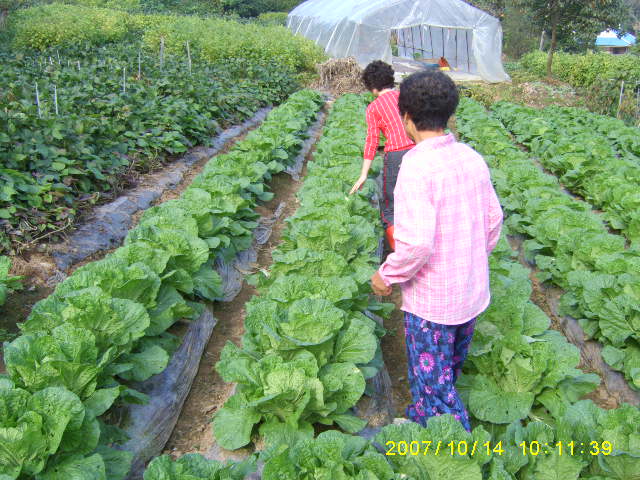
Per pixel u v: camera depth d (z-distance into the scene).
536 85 22.39
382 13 22.47
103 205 6.84
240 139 11.65
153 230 4.89
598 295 4.80
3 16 20.48
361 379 3.46
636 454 2.74
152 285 4.09
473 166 2.83
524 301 4.61
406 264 2.67
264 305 3.76
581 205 6.95
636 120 16.78
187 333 4.56
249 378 3.25
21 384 3.01
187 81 12.07
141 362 3.75
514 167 8.94
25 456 2.61
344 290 4.02
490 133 12.02
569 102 20.73
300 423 3.32
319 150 9.28
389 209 5.66
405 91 2.76
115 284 3.86
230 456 3.32
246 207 6.62
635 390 4.25
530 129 13.30
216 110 11.80
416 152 2.74
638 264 4.98
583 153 9.87
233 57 19.88
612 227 7.48
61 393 2.78
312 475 2.57
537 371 3.69
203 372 4.43
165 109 9.82
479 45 23.56
